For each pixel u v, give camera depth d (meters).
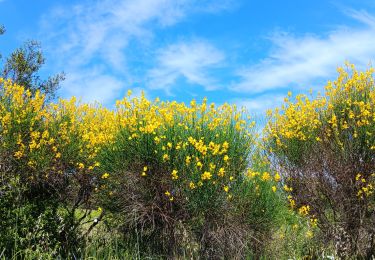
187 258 5.76
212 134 6.11
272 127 8.59
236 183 6.06
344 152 6.72
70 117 6.59
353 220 6.25
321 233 6.43
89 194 6.21
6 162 5.55
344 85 7.98
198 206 5.72
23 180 5.64
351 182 6.39
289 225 6.86
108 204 6.15
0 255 4.79
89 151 6.16
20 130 5.81
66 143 6.04
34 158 5.62
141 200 5.89
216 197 5.77
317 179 6.61
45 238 5.44
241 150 6.25
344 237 6.21
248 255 5.93
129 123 6.11
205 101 6.27
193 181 5.70
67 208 6.14
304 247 6.55
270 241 6.20
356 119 7.33
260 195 6.14
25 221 5.29
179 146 5.76
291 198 6.95
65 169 6.07
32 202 5.72
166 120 6.14
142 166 5.93
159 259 5.78
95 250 5.72
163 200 5.85
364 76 7.87
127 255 5.62
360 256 6.17
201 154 5.90
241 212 5.93
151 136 5.94
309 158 6.97
